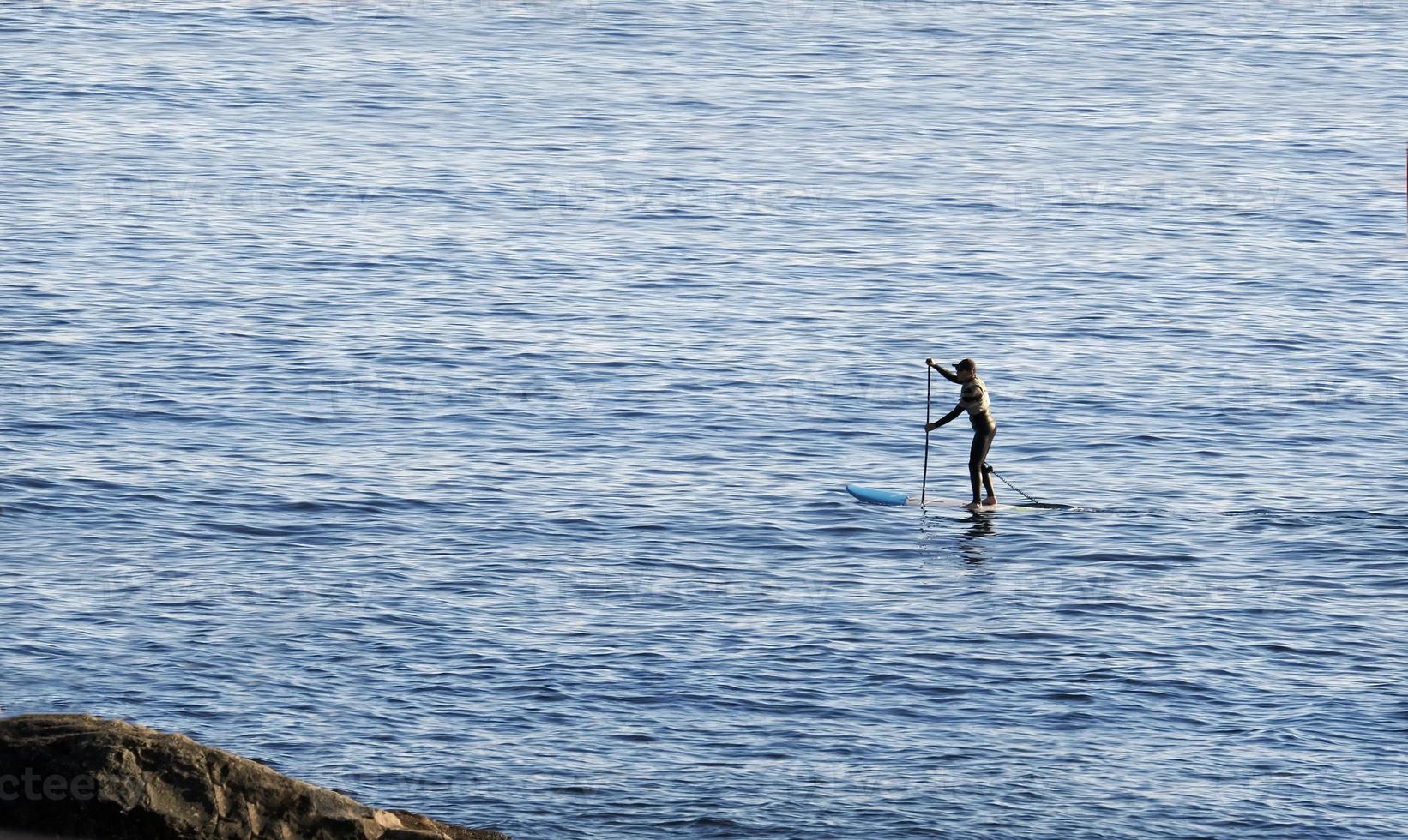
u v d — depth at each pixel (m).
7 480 118.62
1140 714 83.75
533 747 78.88
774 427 139.25
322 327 164.88
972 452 120.94
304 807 59.91
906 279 188.00
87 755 57.97
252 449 128.75
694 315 172.50
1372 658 91.31
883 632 94.88
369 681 85.94
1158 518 118.06
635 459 129.88
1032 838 70.88
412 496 119.06
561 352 158.62
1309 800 74.56
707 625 95.50
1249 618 97.56
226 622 93.44
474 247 197.75
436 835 61.06
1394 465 130.50
